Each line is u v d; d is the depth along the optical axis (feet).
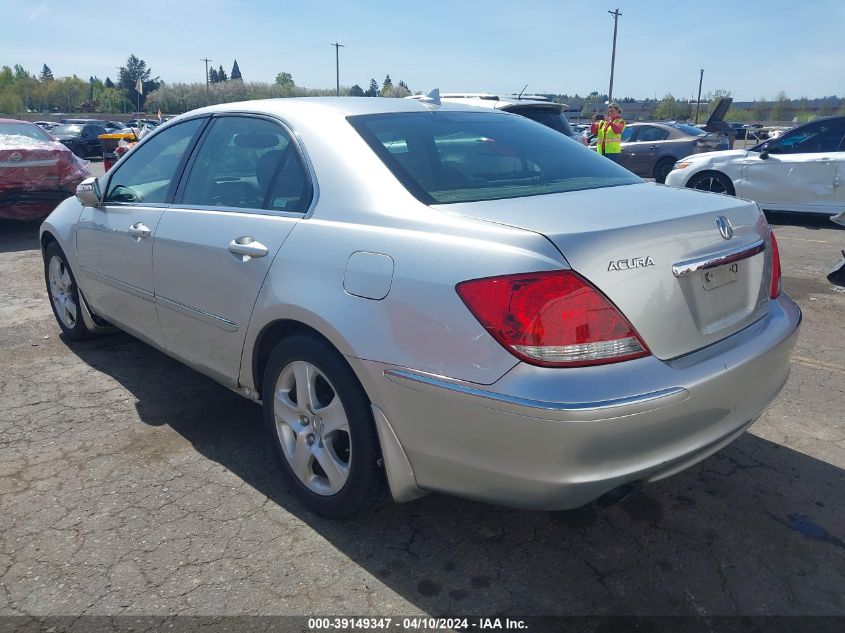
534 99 31.55
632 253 7.20
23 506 9.60
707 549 8.68
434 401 7.41
